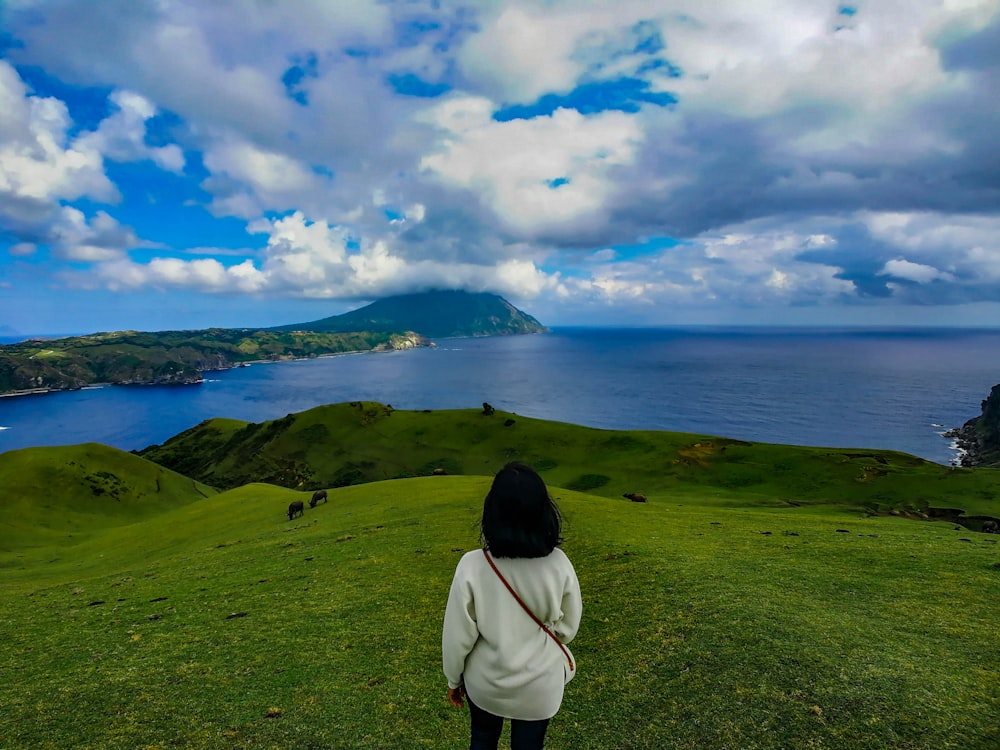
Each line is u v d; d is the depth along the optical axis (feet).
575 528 83.61
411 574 66.44
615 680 33.24
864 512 174.81
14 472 274.77
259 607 60.49
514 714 14.52
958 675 28.94
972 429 577.43
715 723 26.96
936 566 54.19
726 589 46.52
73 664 48.21
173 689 39.86
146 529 172.86
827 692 28.12
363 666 40.73
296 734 31.30
